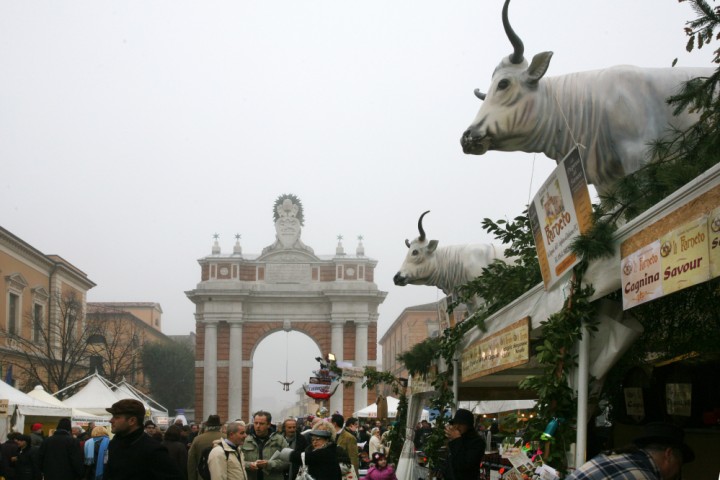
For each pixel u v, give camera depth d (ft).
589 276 19.48
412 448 45.44
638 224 17.42
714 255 14.42
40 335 165.27
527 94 26.96
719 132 18.30
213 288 191.31
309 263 196.65
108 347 186.29
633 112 25.64
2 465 48.42
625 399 27.58
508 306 26.02
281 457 31.22
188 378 274.36
